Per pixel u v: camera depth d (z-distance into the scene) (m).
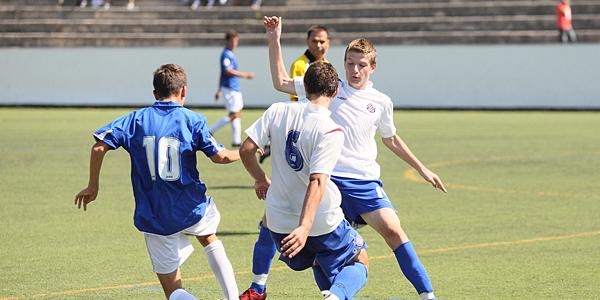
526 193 31.41
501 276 19.72
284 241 14.05
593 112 67.38
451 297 18.00
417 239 23.77
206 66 75.50
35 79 79.06
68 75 78.38
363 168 16.59
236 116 47.66
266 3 87.06
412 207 28.72
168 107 15.61
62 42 85.19
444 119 62.62
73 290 18.48
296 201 15.09
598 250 22.38
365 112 16.73
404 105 72.62
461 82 71.31
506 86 70.38
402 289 18.62
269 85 74.19
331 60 73.75
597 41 74.00
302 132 14.78
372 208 16.44
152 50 76.44
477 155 42.38
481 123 59.12
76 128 56.56
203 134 15.46
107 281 19.27
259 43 79.88
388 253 22.22
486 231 24.81
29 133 53.28
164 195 15.28
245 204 29.42
